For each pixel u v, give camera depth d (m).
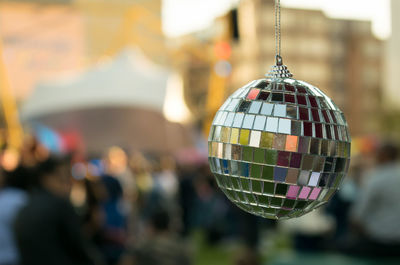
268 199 1.28
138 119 9.90
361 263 4.77
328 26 63.91
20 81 11.77
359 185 7.68
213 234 10.89
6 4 11.73
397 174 5.04
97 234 6.61
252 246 6.34
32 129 8.18
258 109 1.28
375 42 65.69
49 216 3.75
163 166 12.98
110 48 13.07
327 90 64.88
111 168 8.92
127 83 8.87
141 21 14.07
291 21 62.28
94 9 12.72
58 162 3.83
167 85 9.16
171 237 4.79
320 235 7.13
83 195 7.02
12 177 4.18
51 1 12.15
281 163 1.25
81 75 9.08
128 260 4.83
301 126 1.26
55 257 3.73
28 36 12.05
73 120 9.57
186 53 15.19
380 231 5.04
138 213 8.92
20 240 3.75
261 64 53.59
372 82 66.19
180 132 10.23
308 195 1.28
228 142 1.30
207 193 11.39
